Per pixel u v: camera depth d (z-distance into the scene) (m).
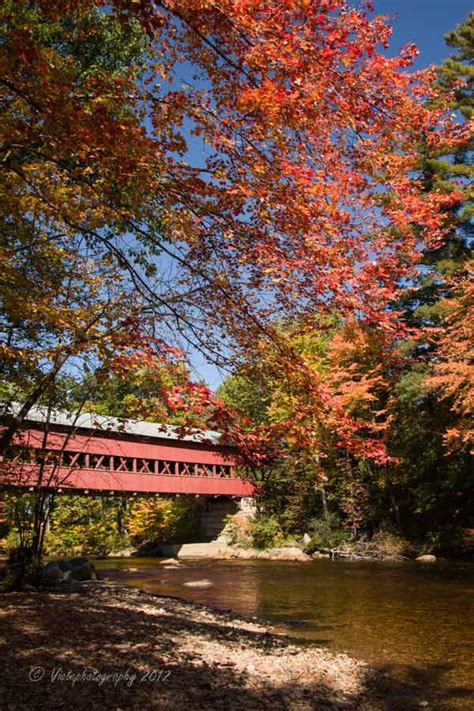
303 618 9.40
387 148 5.01
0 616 7.07
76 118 3.79
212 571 18.11
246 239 4.73
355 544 22.06
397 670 6.19
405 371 18.64
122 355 5.00
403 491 23.70
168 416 5.35
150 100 4.42
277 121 4.27
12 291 6.29
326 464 23.25
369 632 8.08
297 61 3.96
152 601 10.08
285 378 5.30
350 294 4.67
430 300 20.36
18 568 10.71
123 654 5.66
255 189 4.31
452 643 7.29
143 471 25.56
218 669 5.51
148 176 4.20
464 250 20.48
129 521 31.80
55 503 29.23
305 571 17.02
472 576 13.84
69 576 13.43
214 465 28.88
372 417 21.42
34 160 6.65
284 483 25.72
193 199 4.45
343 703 5.00
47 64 3.76
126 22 3.56
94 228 6.45
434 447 21.53
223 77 4.45
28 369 7.54
